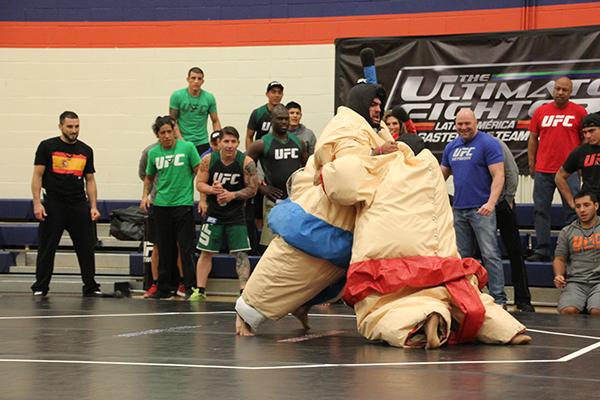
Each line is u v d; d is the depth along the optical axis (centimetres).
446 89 1494
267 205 1379
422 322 743
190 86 1478
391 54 1511
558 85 1291
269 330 886
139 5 1619
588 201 1159
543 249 1312
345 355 704
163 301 1205
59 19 1636
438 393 540
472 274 780
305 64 1566
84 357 698
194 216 1412
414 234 761
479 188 1175
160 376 604
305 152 1334
